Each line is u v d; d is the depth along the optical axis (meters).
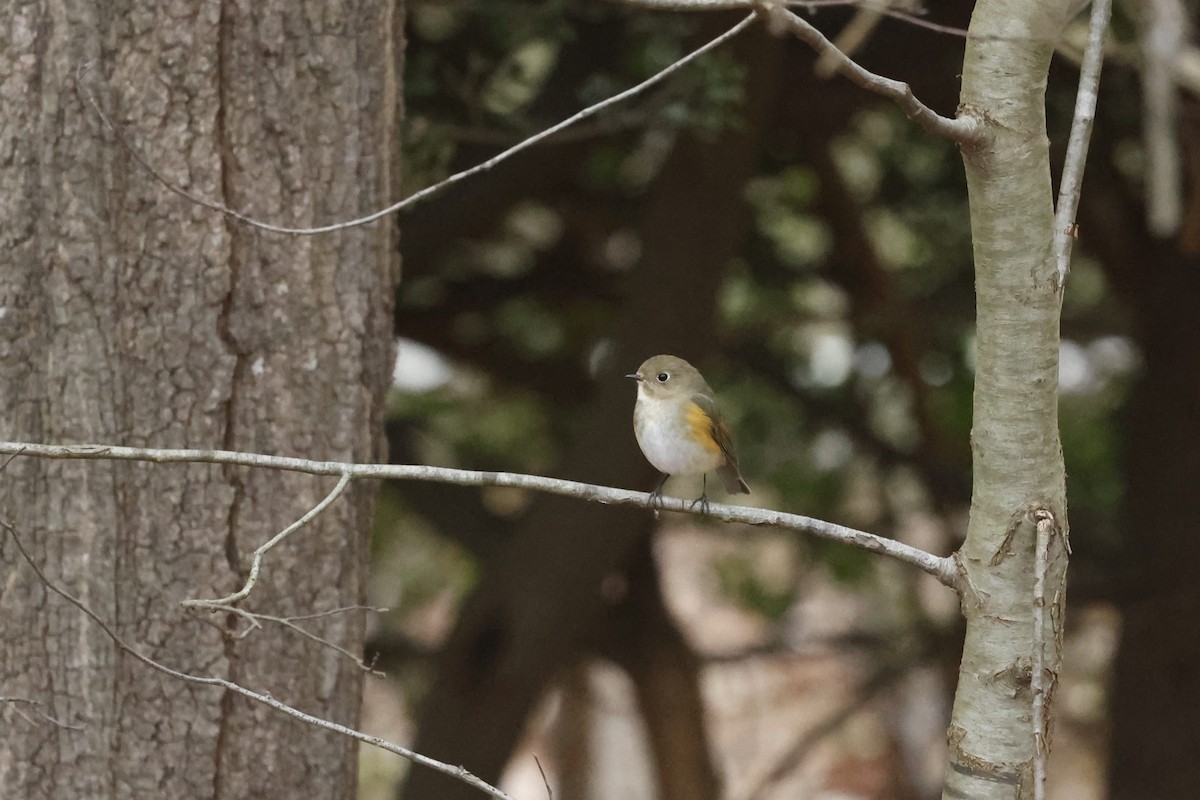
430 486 17.56
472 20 12.35
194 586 7.52
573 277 17.05
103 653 7.45
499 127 12.94
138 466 7.48
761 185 16.70
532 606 13.70
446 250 16.23
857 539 6.27
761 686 28.66
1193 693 14.46
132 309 7.46
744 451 18.83
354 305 7.79
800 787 27.23
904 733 25.22
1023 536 6.07
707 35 12.20
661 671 17.55
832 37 13.07
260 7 7.58
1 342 7.40
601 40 13.48
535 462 18.92
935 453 17.27
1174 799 14.41
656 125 11.98
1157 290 15.14
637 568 17.55
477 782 5.74
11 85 7.38
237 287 7.57
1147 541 15.04
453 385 19.61
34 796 7.40
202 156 7.49
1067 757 26.47
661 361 9.10
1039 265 5.95
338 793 7.80
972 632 6.22
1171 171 2.97
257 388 7.60
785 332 19.09
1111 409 18.81
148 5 7.43
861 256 15.65
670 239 13.53
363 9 7.86
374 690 25.62
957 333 18.52
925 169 16.33
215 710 7.54
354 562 7.89
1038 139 5.87
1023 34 5.76
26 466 7.42
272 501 7.61
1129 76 12.09
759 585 19.89
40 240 7.40
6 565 7.43
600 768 27.98
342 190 7.76
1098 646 25.31
